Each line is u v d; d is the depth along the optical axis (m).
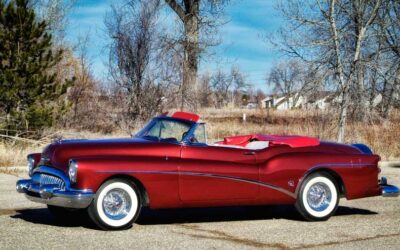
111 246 6.27
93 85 26.19
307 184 8.12
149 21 26.34
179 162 7.46
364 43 19.47
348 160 8.32
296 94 20.80
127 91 26.08
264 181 7.88
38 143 17.53
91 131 23.72
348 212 9.07
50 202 7.08
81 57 26.42
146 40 26.27
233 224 7.87
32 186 7.43
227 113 45.03
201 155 7.63
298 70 19.70
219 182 7.64
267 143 8.31
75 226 7.45
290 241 6.73
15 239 6.55
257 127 26.73
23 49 18.06
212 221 8.09
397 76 19.88
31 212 8.52
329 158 8.23
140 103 25.92
